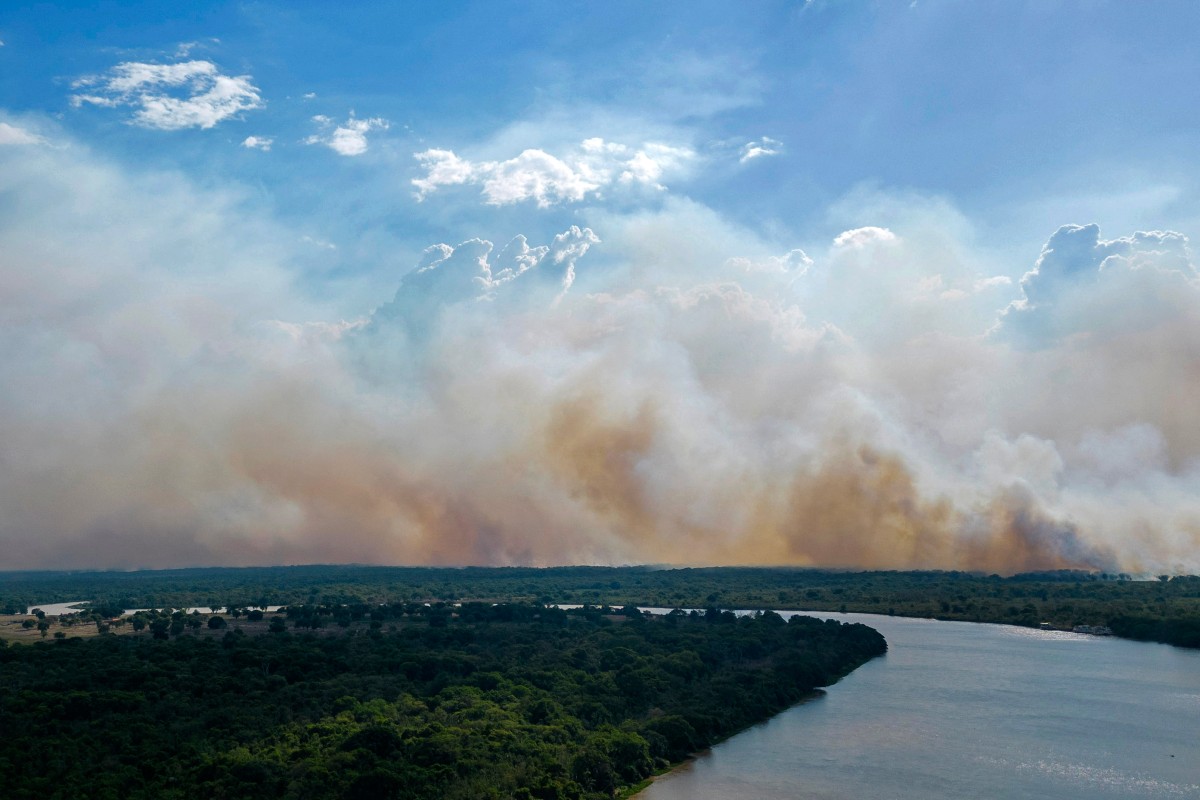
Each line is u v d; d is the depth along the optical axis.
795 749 179.12
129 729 157.00
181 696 178.50
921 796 153.25
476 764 145.75
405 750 150.12
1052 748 176.50
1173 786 156.12
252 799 131.50
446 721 170.00
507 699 187.88
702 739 180.75
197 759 144.75
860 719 199.50
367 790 133.50
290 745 152.88
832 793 155.00
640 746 165.75
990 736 184.88
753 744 182.62
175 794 132.62
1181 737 182.75
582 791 146.62
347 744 148.75
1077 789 155.25
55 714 162.50
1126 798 151.50
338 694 185.00
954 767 166.62
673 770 167.75
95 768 140.62
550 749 157.12
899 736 186.00
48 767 139.62
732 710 195.38
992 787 156.62
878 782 159.88
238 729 160.75
